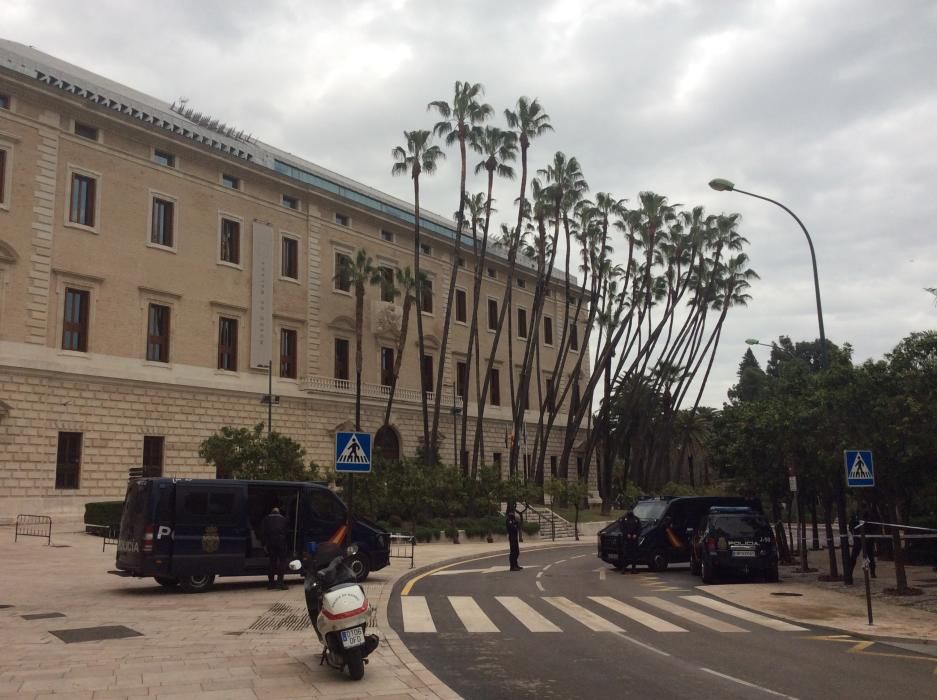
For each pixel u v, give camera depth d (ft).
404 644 34.68
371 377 173.58
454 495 125.59
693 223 207.00
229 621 39.55
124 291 127.65
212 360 139.85
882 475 55.16
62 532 108.06
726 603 50.96
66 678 26.61
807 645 35.68
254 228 150.51
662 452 208.33
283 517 53.21
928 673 29.63
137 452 126.52
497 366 214.90
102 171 126.82
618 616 44.60
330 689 25.48
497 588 58.59
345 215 172.55
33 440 113.50
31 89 117.60
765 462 78.28
